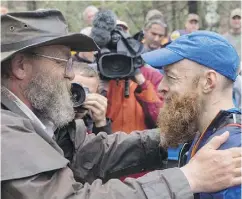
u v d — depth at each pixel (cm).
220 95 161
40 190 142
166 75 167
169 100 167
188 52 161
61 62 177
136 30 735
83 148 211
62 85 177
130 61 279
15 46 164
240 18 501
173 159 256
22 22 165
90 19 484
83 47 186
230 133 150
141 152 213
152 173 148
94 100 237
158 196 142
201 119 163
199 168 144
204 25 729
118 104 285
